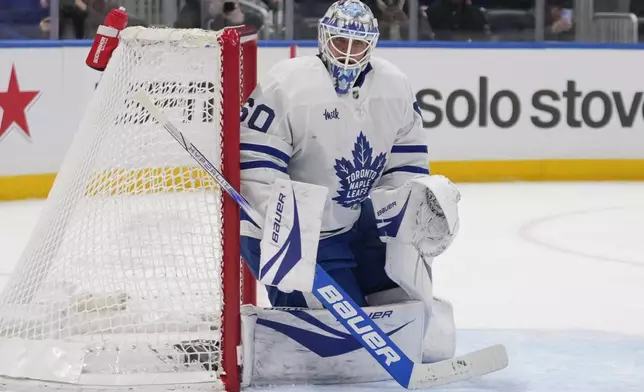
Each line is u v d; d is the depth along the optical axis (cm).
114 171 631
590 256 1123
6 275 1013
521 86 1664
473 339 754
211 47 606
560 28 1767
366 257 695
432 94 1641
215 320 640
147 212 633
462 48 1641
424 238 639
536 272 1042
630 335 773
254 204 614
